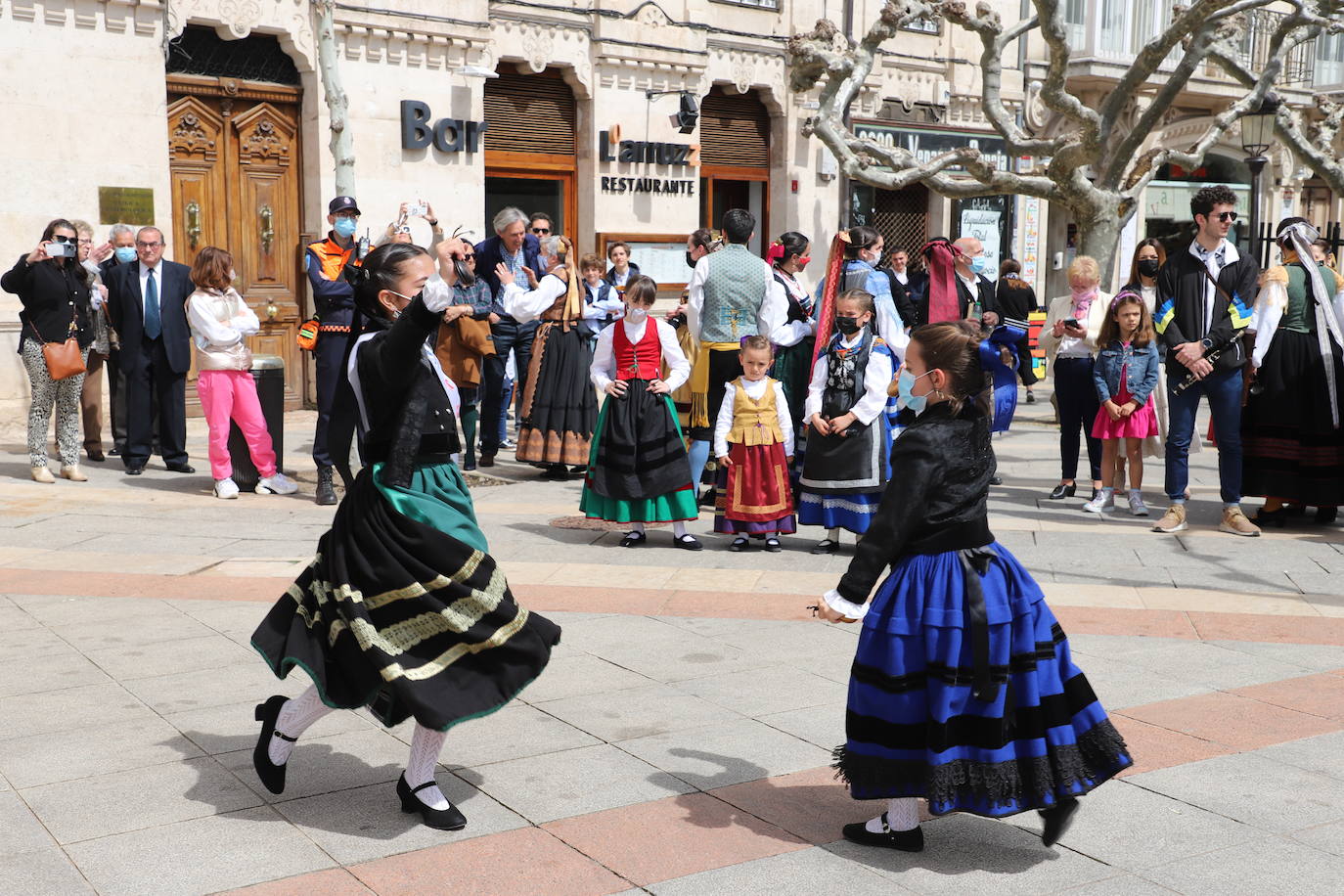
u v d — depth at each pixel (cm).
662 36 1567
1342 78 2450
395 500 347
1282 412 800
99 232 1174
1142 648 545
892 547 331
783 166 1741
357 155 1330
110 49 1166
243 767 403
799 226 1766
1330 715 460
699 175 1666
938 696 327
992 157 1969
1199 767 409
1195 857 346
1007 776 328
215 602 602
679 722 449
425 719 337
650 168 1592
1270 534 797
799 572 683
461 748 423
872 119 1812
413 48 1358
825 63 1298
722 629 570
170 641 538
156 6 1182
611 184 1552
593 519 818
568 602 613
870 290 751
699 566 694
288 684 484
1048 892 326
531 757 415
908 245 1922
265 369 902
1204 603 622
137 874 328
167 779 392
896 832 348
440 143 1383
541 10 1464
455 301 955
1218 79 2145
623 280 1145
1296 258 806
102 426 1164
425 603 345
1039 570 690
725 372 777
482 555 354
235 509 841
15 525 774
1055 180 1348
